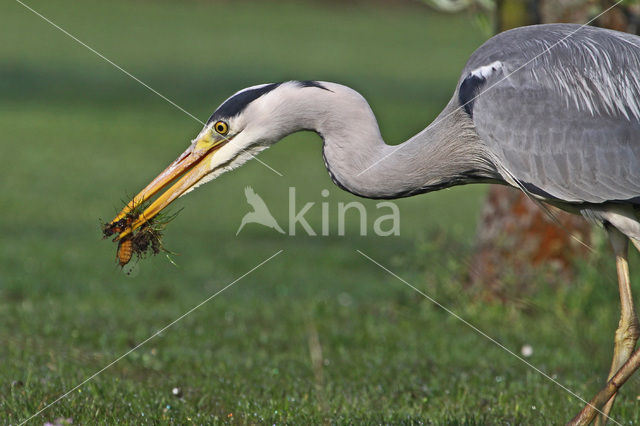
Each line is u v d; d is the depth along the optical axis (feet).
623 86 25.68
